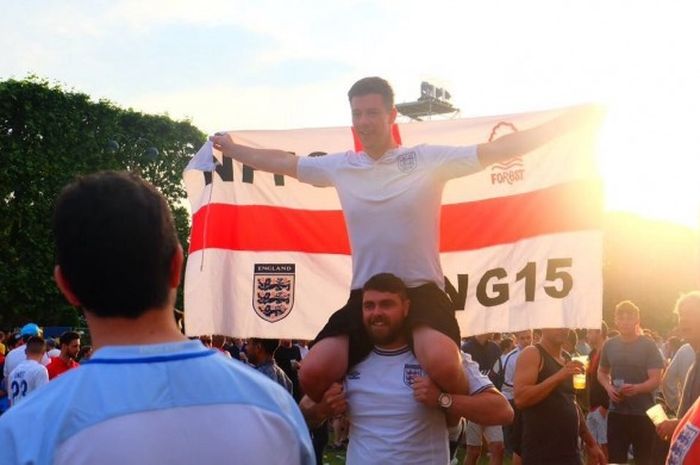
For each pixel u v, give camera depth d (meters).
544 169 4.63
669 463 3.34
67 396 1.68
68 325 27.81
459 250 4.78
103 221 1.75
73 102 28.42
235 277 5.01
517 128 4.69
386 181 3.76
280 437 1.82
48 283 27.25
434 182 3.74
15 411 1.68
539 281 4.56
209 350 1.86
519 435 7.50
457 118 4.81
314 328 4.98
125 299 1.76
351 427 3.81
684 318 6.03
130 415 1.66
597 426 9.66
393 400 3.64
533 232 4.61
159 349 1.77
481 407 3.58
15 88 27.30
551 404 5.80
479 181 4.77
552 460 5.77
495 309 4.67
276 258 5.03
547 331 5.95
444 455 3.73
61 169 27.75
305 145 4.95
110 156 28.97
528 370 5.84
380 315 3.57
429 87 44.62
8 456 1.61
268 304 5.00
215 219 5.00
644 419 8.14
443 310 3.70
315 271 5.01
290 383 8.47
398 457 3.62
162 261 1.81
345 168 3.89
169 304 1.84
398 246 3.72
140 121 30.42
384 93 3.75
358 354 3.73
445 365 3.50
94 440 1.62
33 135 27.45
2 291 26.59
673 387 7.84
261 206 5.06
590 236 4.48
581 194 4.52
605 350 8.44
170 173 31.16
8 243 26.88
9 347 16.56
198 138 32.00
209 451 1.69
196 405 1.72
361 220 3.79
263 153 4.23
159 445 1.66
